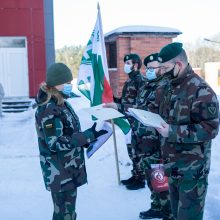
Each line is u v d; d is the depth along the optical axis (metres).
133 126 4.03
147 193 4.78
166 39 13.02
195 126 2.54
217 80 29.45
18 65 16.41
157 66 3.66
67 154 2.97
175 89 2.70
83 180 3.07
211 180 5.18
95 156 6.49
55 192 2.99
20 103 15.23
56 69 2.94
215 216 4.00
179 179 2.74
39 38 16.23
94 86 5.06
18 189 5.09
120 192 4.84
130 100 4.64
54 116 2.86
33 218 4.19
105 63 5.02
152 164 3.74
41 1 16.02
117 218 4.11
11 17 16.02
